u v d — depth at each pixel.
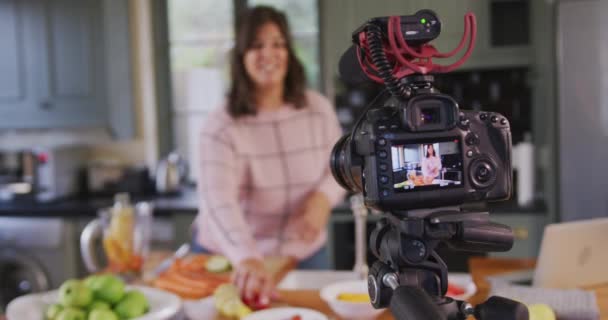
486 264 1.78
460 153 0.76
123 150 3.61
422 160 0.74
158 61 3.53
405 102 0.73
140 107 3.55
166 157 3.57
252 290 1.41
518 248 2.79
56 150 3.24
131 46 3.45
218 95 3.58
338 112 3.31
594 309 1.19
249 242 1.61
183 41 3.57
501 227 0.78
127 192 3.34
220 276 1.61
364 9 2.80
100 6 3.33
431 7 1.14
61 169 3.28
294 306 1.42
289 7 3.41
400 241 0.76
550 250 1.40
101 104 3.38
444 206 0.77
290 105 1.90
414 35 0.75
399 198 0.74
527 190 2.87
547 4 2.69
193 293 1.52
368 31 0.75
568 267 1.42
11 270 3.15
